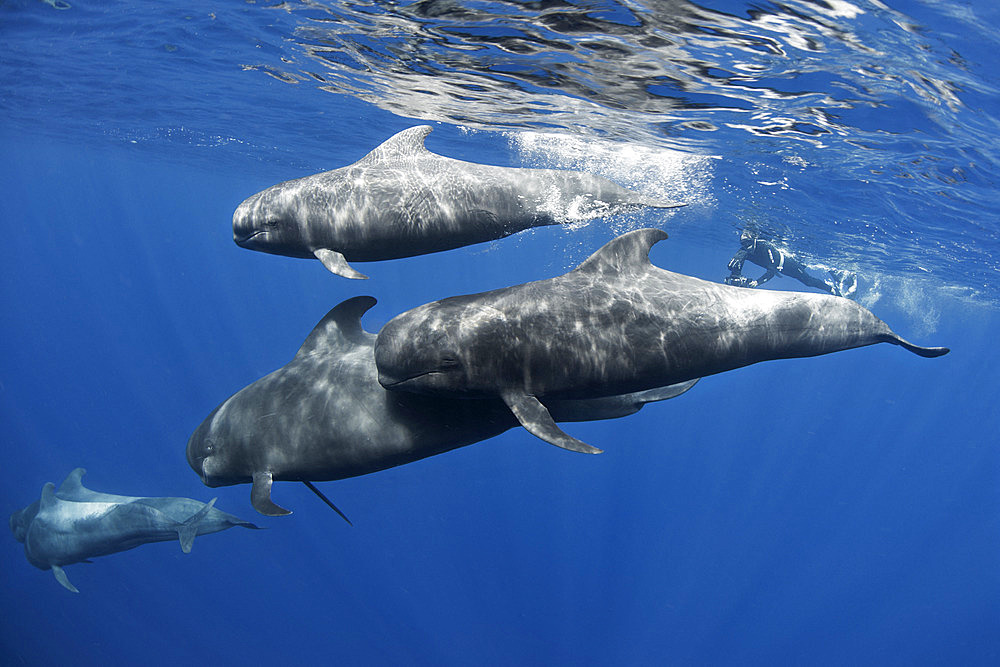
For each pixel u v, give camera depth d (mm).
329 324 4887
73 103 19516
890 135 10336
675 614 27703
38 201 66188
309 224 4645
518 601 26703
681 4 7172
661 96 10055
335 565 27797
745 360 4484
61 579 11539
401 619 25500
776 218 17156
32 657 23312
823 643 27312
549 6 7664
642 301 4203
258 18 10242
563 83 10164
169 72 14281
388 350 3957
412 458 4363
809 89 9070
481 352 3863
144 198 55688
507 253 48969
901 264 22062
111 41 12758
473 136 13969
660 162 13445
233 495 31141
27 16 11844
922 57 7688
